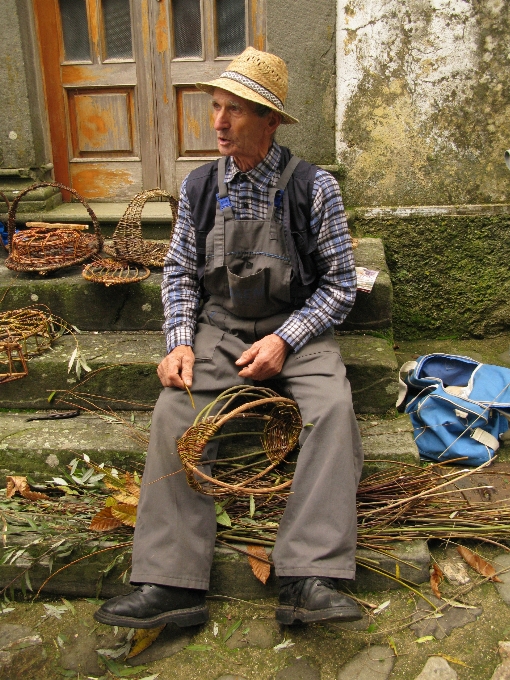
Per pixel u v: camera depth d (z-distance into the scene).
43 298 2.90
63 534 2.14
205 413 2.12
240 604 2.06
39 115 3.76
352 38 3.29
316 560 1.86
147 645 1.91
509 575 2.11
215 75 3.72
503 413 2.62
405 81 3.32
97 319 2.94
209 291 2.36
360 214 3.50
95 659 1.89
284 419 2.22
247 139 2.07
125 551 2.08
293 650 1.88
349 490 1.92
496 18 3.19
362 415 2.60
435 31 3.23
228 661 1.86
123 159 3.90
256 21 3.64
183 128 3.85
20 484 2.32
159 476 1.96
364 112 3.39
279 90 2.08
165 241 3.49
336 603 1.77
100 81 3.79
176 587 1.89
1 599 2.13
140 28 3.70
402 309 3.62
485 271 3.52
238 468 2.30
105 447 2.35
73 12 3.71
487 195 3.45
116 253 2.99
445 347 3.55
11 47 3.51
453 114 3.34
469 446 2.59
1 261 3.28
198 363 2.21
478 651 1.85
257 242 2.18
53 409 2.68
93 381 2.63
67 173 3.95
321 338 2.28
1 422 2.57
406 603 2.02
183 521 1.94
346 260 2.20
